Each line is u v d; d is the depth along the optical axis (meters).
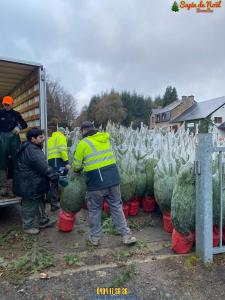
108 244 4.58
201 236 3.90
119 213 4.48
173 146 6.77
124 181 5.51
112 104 70.06
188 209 3.97
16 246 4.55
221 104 48.53
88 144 4.36
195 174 3.94
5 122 5.84
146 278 3.57
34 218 5.02
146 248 4.41
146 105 81.31
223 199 4.05
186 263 3.88
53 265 3.89
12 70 6.12
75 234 5.03
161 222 5.64
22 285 3.46
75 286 3.43
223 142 6.16
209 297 3.23
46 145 5.76
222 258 4.00
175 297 3.23
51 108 47.06
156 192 5.04
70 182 4.86
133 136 8.59
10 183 6.48
